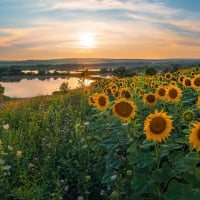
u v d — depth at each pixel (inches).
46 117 438.0
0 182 241.9
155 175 196.1
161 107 334.3
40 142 353.1
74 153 298.7
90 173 276.4
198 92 373.4
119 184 230.1
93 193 265.9
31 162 295.4
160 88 323.6
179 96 315.3
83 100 544.4
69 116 459.5
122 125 246.8
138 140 247.9
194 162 189.6
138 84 558.6
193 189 174.6
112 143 250.1
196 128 176.7
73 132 352.5
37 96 832.3
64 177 281.6
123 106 241.4
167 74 612.7
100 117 358.0
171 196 179.3
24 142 328.2
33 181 255.4
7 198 233.8
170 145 206.2
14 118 501.4
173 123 269.9
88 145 304.3
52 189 254.7
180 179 201.9
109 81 670.5
